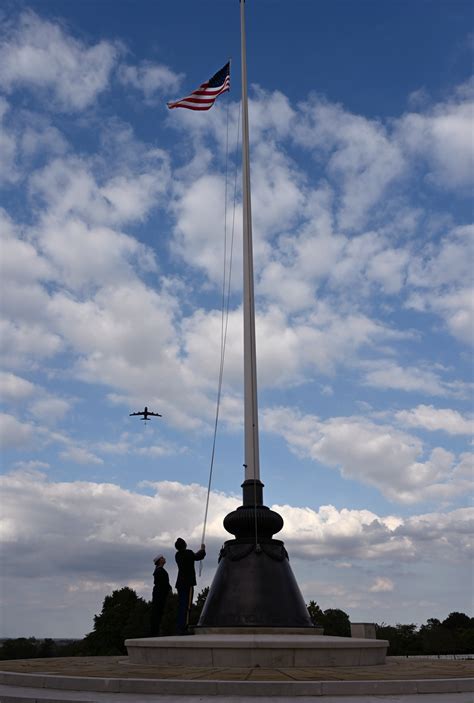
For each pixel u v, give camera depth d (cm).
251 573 1623
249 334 1972
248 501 1767
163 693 868
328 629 7175
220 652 1234
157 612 1694
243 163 2186
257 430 1867
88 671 1101
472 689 910
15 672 1065
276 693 856
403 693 884
